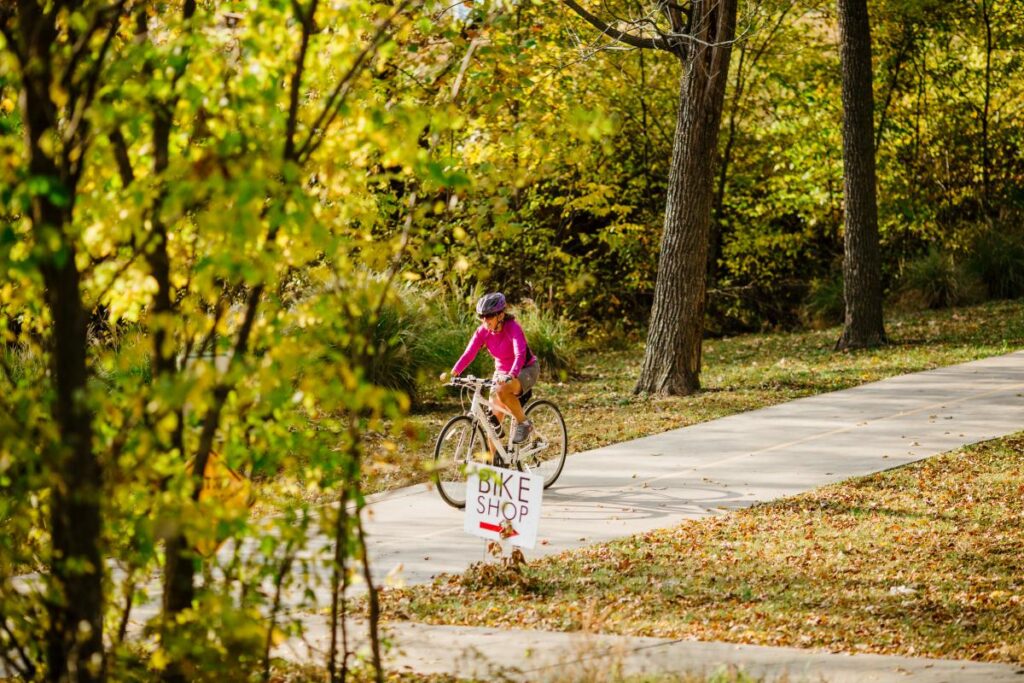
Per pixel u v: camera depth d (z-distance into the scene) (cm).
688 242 2697
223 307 734
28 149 640
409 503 1728
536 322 3175
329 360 696
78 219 680
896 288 4178
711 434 2205
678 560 1397
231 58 717
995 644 1058
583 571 1362
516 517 1285
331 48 728
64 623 666
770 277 4856
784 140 4725
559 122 843
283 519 708
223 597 664
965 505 1619
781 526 1546
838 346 3253
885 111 4591
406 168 754
